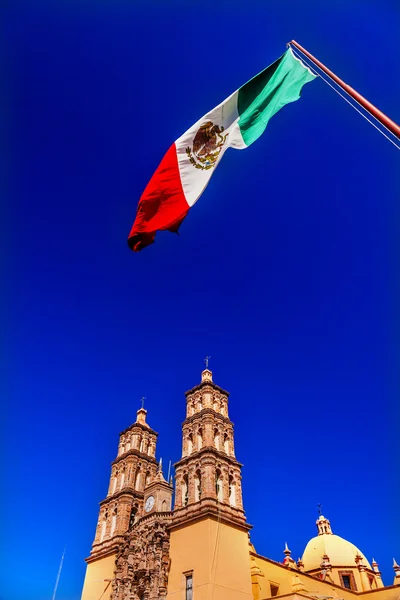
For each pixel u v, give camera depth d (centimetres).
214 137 1941
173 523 4800
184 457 5341
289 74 1809
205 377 6088
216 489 4931
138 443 7006
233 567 4353
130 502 6197
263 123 1805
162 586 4662
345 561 7794
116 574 5438
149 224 1888
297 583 4541
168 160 1961
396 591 6606
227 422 5644
